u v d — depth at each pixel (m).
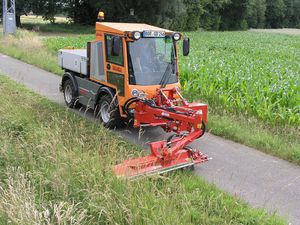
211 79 13.66
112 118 9.30
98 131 8.55
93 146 7.29
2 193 5.64
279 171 7.83
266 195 6.75
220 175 7.49
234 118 10.83
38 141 7.33
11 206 4.94
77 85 10.99
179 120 7.48
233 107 11.54
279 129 10.12
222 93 12.16
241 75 14.53
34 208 4.97
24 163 6.68
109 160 6.51
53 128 8.25
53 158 6.26
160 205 5.35
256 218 5.59
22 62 19.25
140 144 8.73
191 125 7.32
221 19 71.50
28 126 8.55
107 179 5.80
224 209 5.70
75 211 5.24
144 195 5.57
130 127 9.84
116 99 9.22
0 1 41.56
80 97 10.87
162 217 5.01
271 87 12.16
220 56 22.95
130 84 8.79
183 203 5.59
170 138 7.20
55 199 5.56
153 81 8.97
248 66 18.03
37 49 22.16
